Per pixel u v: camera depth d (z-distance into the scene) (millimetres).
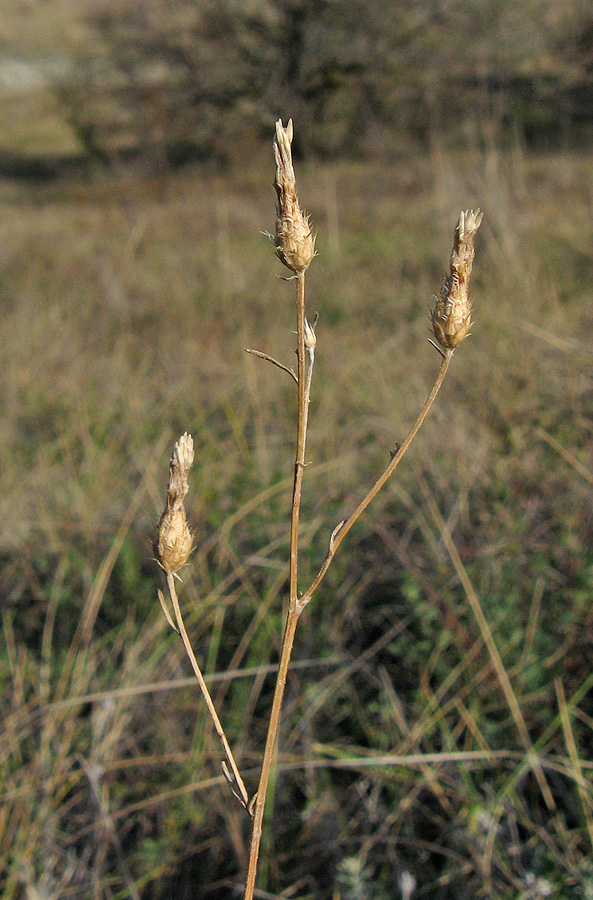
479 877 303
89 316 971
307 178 1896
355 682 394
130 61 2789
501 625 386
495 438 523
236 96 2643
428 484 490
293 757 354
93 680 396
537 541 438
